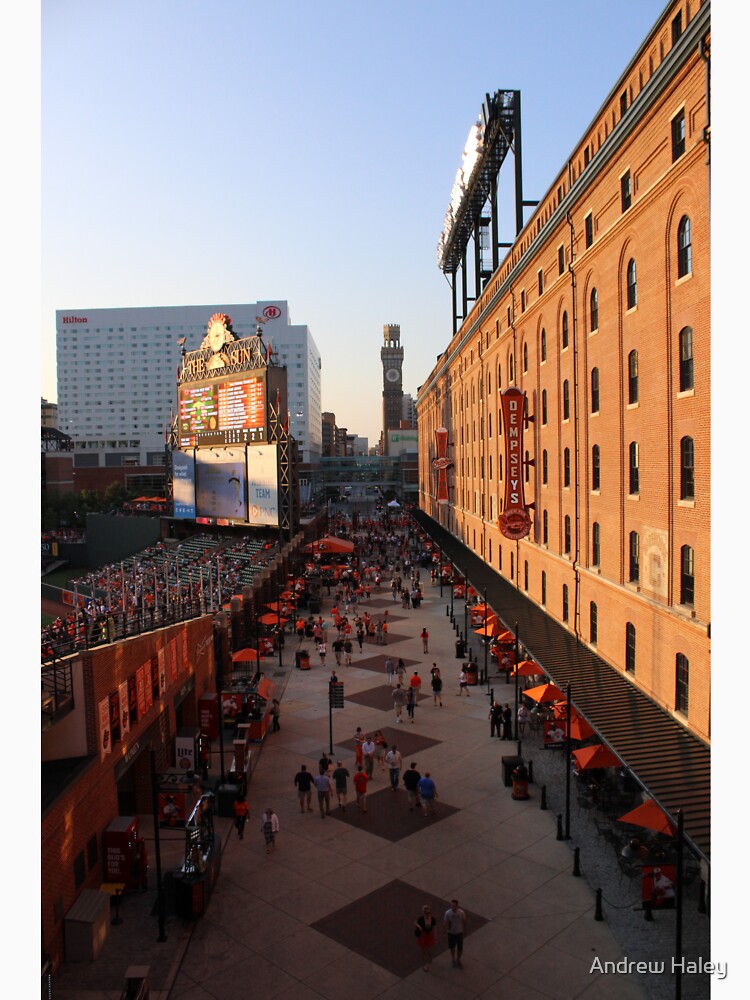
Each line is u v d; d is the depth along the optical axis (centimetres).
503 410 3669
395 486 17800
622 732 1905
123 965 1499
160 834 2131
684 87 1853
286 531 5941
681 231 1956
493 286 4781
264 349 6019
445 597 5834
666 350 2028
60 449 13050
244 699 3036
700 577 1848
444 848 1953
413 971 1456
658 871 1623
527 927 1588
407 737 2805
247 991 1415
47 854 1483
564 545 3206
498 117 4259
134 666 2122
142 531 7994
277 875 1838
